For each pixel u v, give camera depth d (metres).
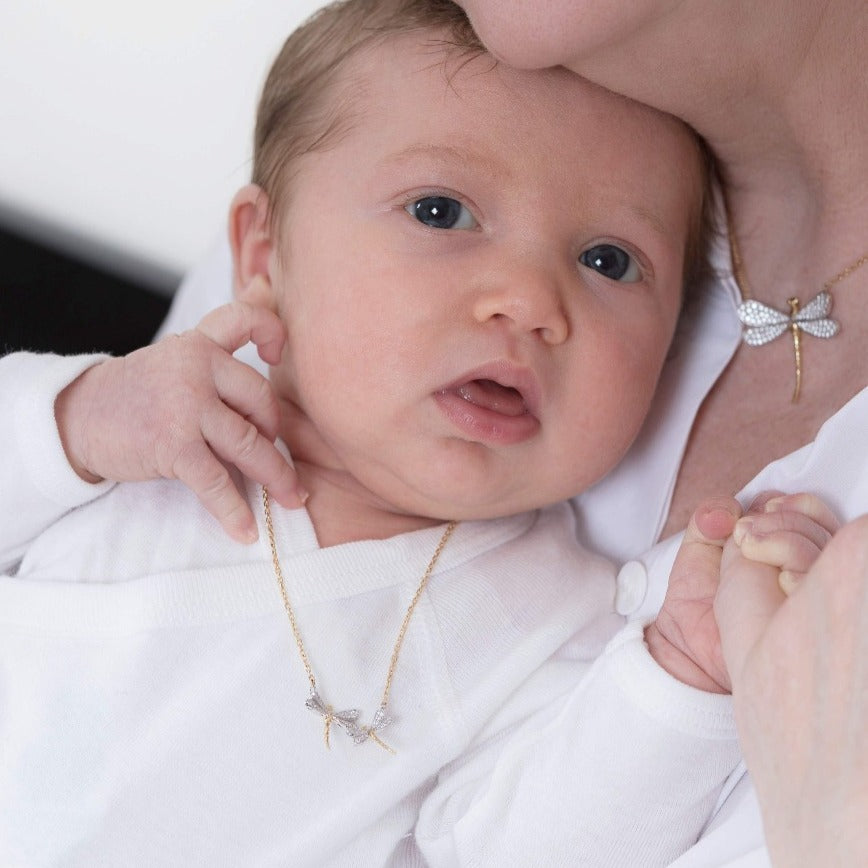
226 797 1.08
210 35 2.01
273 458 1.16
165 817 1.07
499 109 1.13
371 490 1.20
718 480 1.21
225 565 1.14
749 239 1.24
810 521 0.90
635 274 1.20
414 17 1.20
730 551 0.91
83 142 2.13
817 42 1.02
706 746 0.98
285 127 1.27
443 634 1.16
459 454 1.12
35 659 1.12
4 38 2.08
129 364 1.17
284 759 1.09
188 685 1.09
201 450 1.13
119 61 2.06
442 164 1.12
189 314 1.64
